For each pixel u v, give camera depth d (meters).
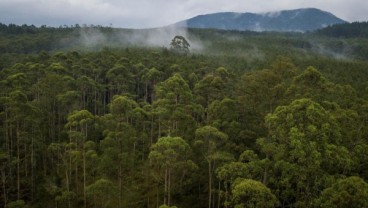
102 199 52.34
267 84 53.69
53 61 95.50
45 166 62.81
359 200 26.92
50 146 58.22
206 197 53.22
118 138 50.62
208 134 44.75
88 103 90.25
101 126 64.81
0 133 63.59
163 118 59.41
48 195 57.69
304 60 135.75
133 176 59.53
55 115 77.56
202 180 53.44
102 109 88.69
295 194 35.94
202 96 71.88
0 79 80.94
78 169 63.66
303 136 31.86
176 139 42.59
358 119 46.12
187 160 48.59
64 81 77.50
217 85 67.69
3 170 56.31
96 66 99.25
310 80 47.78
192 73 90.81
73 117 52.75
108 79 97.75
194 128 55.50
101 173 53.88
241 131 51.25
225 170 38.50
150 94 103.75
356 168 38.97
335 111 44.25
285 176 35.28
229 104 54.41
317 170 32.06
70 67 95.56
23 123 58.34
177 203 53.34
